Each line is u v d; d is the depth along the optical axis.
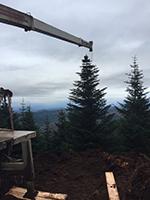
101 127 33.22
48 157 13.85
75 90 34.59
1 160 9.46
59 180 11.02
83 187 10.23
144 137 33.19
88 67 34.69
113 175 10.85
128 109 36.81
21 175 9.48
